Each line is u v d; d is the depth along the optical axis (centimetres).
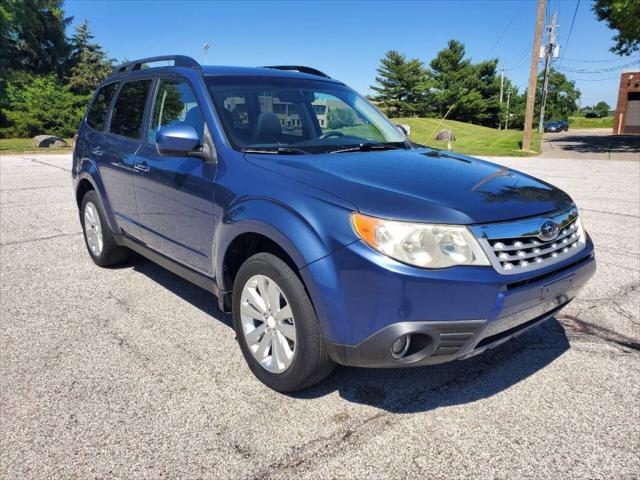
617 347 347
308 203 262
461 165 332
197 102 355
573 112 10625
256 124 349
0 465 234
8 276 491
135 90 447
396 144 387
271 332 290
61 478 226
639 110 4294
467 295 235
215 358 333
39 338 360
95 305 420
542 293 259
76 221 734
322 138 374
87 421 266
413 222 238
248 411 275
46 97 3250
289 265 278
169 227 375
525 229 258
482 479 226
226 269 322
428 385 302
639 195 956
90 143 496
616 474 229
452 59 7081
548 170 1436
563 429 260
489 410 277
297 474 229
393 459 239
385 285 234
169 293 447
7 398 287
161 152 317
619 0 1952
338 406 280
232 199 301
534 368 320
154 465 235
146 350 343
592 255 308
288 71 425
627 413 273
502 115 7406
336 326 250
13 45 4625
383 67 7081
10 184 1095
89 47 5406
